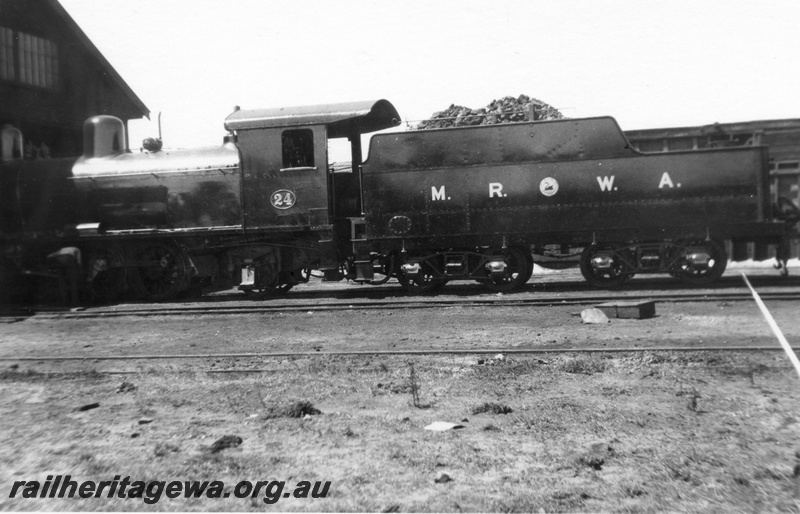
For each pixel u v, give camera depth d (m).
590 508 3.12
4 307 14.94
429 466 3.76
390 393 5.67
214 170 14.27
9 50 20.09
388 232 13.84
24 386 6.57
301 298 14.70
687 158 13.04
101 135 15.46
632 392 5.38
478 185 13.59
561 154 13.36
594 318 9.38
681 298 11.13
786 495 3.21
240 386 6.18
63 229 15.19
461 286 15.83
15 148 16.81
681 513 3.04
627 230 13.20
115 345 9.30
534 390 5.59
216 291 18.06
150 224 14.67
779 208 13.46
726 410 4.75
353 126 15.20
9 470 3.97
